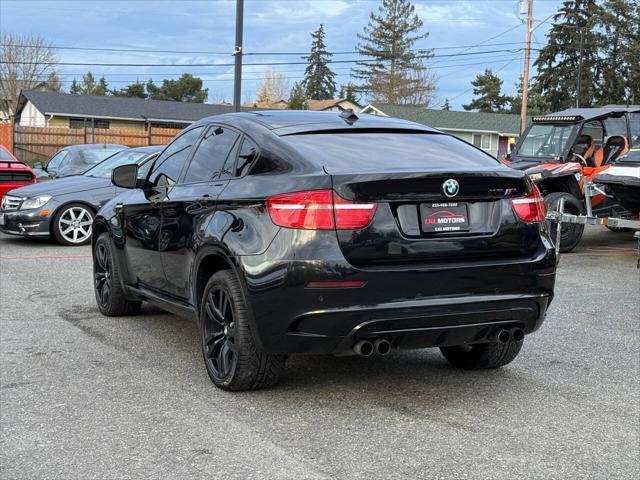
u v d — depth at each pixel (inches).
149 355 211.0
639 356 217.5
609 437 153.6
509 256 168.1
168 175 217.9
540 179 433.1
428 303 157.1
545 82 2194.9
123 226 239.5
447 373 197.2
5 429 154.4
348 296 152.8
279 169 167.5
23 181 497.0
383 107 2229.3
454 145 191.2
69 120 1865.2
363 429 155.4
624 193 404.5
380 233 155.7
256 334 161.2
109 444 146.6
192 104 2089.1
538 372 199.9
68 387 181.9
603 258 430.3
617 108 507.5
